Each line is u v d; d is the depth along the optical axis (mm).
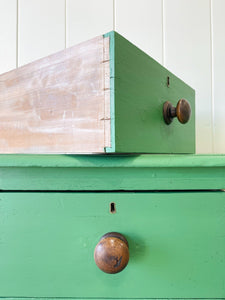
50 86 349
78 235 313
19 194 314
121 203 313
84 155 294
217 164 292
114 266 256
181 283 314
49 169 315
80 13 735
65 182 316
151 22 744
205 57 750
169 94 442
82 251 312
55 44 740
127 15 740
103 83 281
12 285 313
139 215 313
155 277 314
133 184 316
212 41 749
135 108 322
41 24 739
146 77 354
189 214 314
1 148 443
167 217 314
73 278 313
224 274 312
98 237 313
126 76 299
